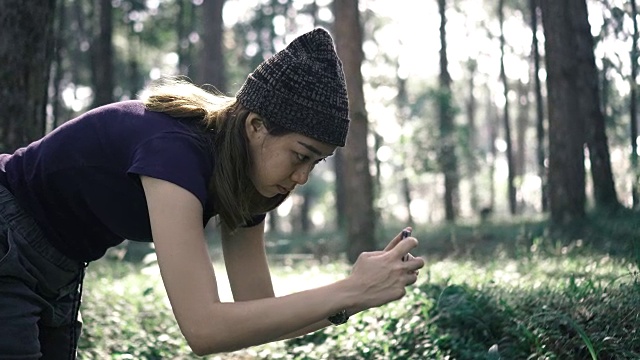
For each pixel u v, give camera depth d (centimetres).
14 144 694
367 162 1409
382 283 247
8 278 267
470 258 1093
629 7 1631
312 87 252
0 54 693
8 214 274
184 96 271
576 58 1605
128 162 262
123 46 3584
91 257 289
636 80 1659
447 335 509
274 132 254
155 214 250
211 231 2375
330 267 1205
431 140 3061
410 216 3284
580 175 1558
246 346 248
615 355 434
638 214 1270
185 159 254
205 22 3062
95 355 561
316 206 5081
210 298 246
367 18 3969
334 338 586
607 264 706
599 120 1697
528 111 4719
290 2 4006
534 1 2580
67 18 3338
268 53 4003
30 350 268
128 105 274
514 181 3375
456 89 5153
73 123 275
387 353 522
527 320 497
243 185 264
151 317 686
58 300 294
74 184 269
